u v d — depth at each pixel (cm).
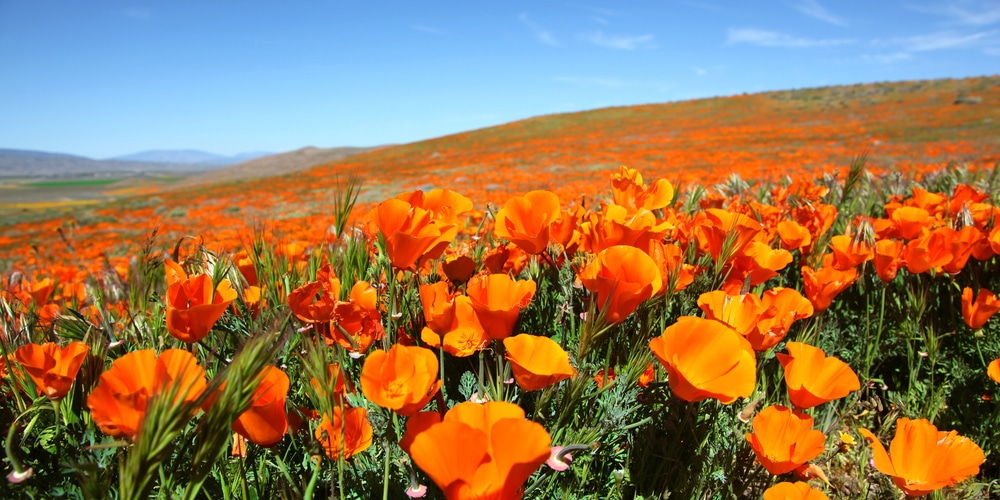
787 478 117
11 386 111
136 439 64
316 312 108
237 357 71
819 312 154
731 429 123
